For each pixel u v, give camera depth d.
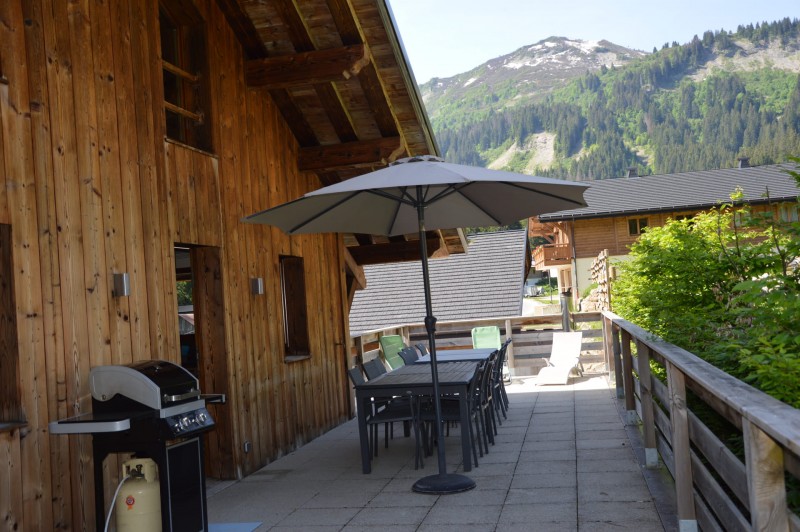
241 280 7.34
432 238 11.36
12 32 4.59
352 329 18.03
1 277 4.42
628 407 7.95
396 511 5.36
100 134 5.31
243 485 6.62
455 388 6.48
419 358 10.11
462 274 19.08
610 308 11.85
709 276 6.38
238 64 7.64
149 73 6.02
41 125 4.74
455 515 5.14
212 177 6.91
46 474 4.51
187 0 6.79
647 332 6.12
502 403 9.38
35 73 4.74
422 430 7.17
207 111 7.00
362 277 11.70
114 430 4.18
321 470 7.02
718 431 4.56
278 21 7.47
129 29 5.79
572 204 6.94
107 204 5.32
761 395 2.70
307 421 8.80
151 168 5.91
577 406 9.53
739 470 2.88
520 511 5.11
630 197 34.88
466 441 6.42
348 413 10.39
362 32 7.49
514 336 13.80
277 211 6.09
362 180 5.66
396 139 8.81
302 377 8.78
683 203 33.22
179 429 4.47
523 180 5.46
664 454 5.42
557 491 5.55
